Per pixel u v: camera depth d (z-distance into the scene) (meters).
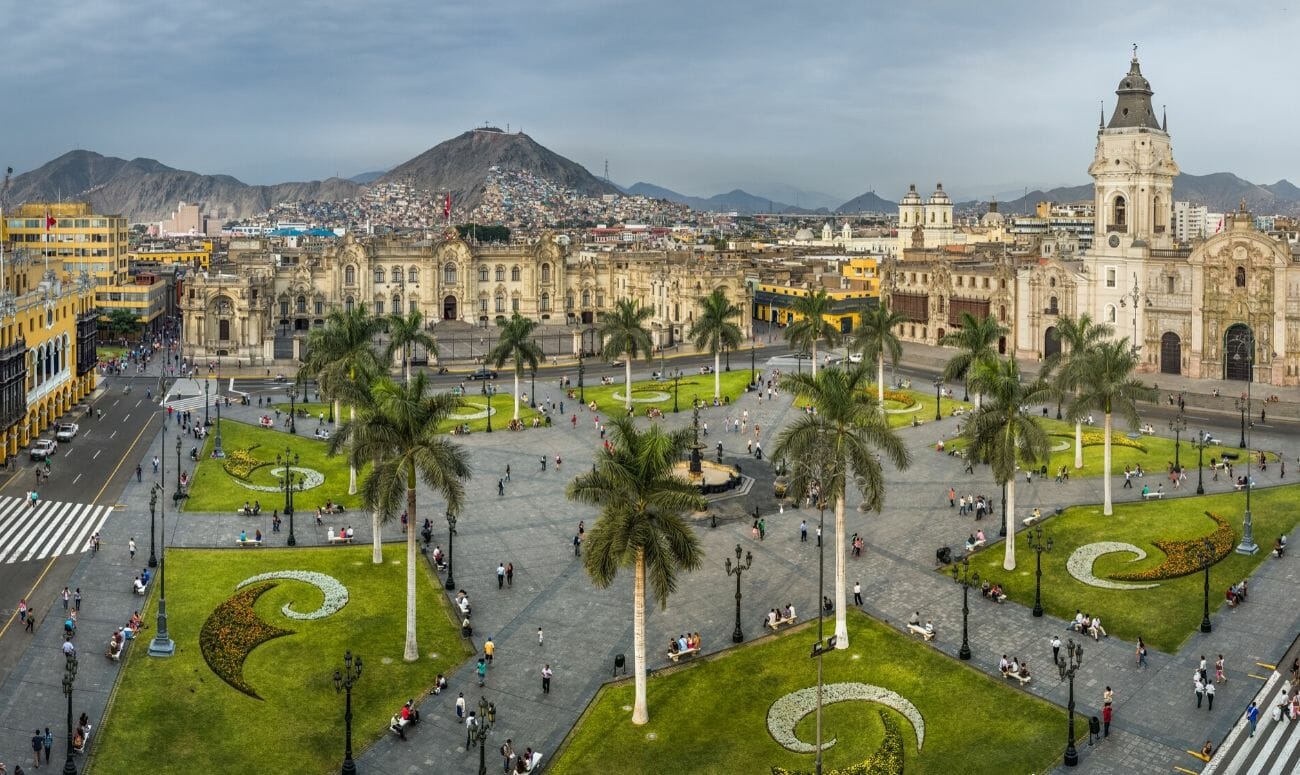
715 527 107.19
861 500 116.25
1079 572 92.69
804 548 100.88
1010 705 70.50
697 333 174.88
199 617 83.75
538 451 139.38
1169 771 62.47
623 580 93.31
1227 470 121.62
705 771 63.59
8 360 129.38
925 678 74.50
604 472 67.44
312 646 79.44
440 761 64.81
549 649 79.81
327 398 121.06
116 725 67.44
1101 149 190.50
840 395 79.62
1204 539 96.81
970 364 137.12
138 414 161.25
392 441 78.69
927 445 140.62
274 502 114.94
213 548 100.06
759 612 86.25
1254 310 172.38
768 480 124.38
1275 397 161.50
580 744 66.62
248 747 65.69
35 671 74.38
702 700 72.06
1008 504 93.88
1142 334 187.75
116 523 107.12
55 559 96.44
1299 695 69.19
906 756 64.81
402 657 78.12
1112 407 116.06
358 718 69.44
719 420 157.75
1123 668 75.44
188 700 70.88
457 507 78.25
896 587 90.88
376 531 96.44
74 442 141.75
